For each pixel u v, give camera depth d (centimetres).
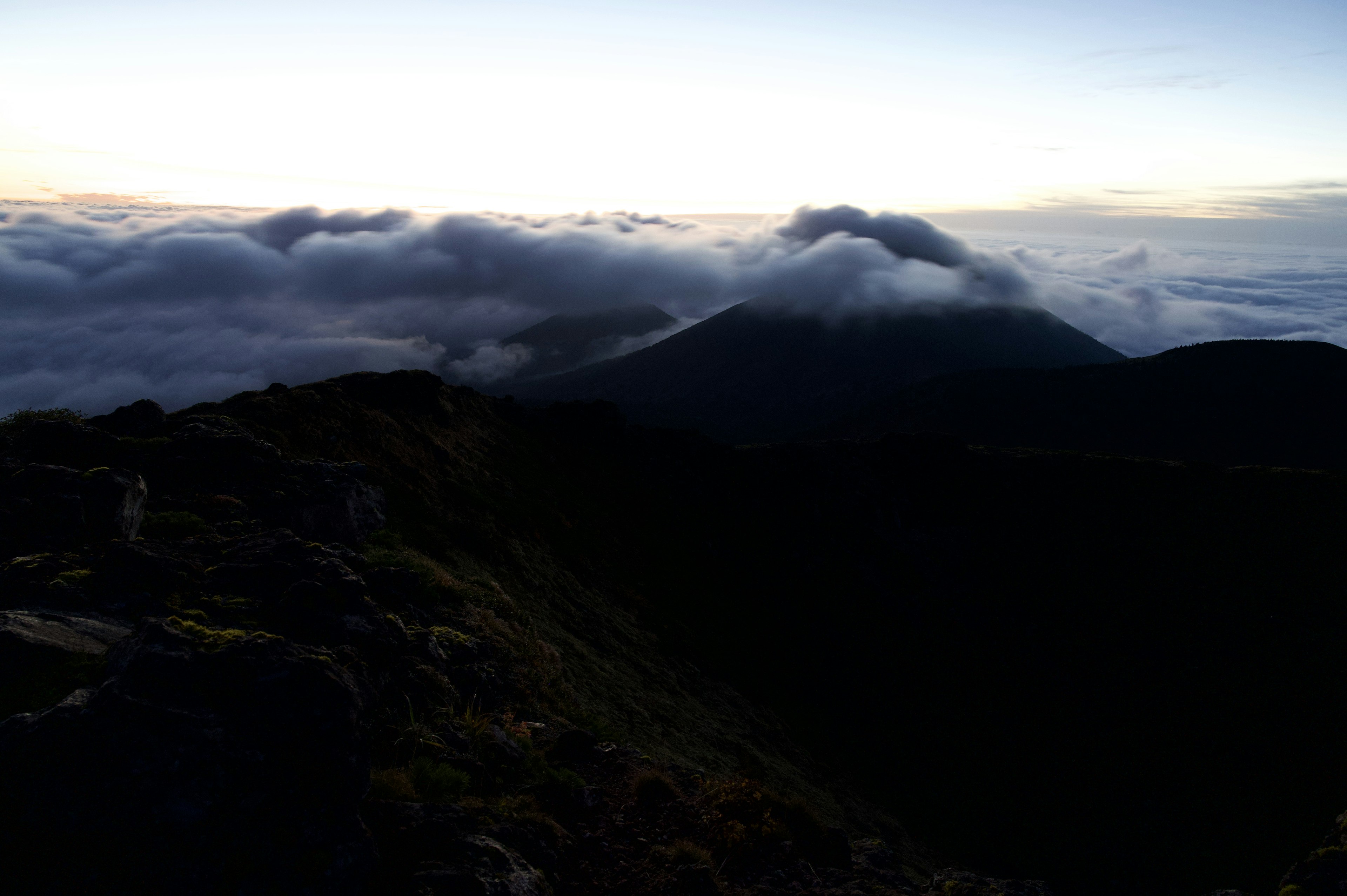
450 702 1349
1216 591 7981
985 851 4378
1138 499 9269
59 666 950
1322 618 7494
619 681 3080
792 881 1181
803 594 6981
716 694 4144
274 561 1290
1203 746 6159
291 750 837
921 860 3697
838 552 7894
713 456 8594
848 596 7244
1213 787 5662
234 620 1145
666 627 4722
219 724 817
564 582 4169
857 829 3509
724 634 5466
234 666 872
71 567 1194
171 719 803
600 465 7312
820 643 6309
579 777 1336
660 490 7538
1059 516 9088
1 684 905
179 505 1791
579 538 5212
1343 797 5544
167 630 903
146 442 2089
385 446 4309
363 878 805
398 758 1117
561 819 1194
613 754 1497
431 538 3288
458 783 1105
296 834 794
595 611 4069
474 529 3925
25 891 705
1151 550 8606
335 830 817
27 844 727
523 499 5228
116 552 1222
